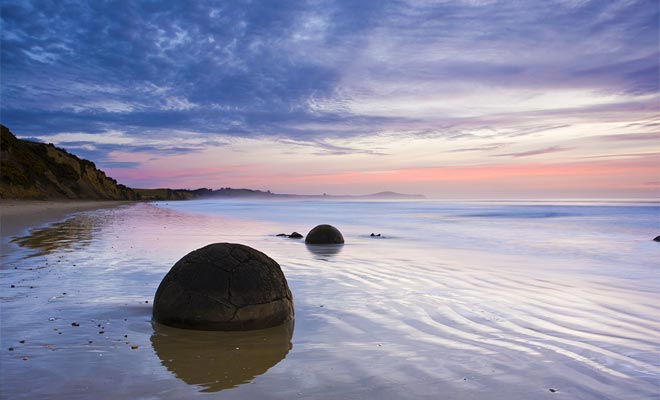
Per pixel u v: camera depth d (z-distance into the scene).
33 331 5.20
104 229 20.17
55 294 7.04
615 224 29.36
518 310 6.47
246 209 62.34
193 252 6.02
